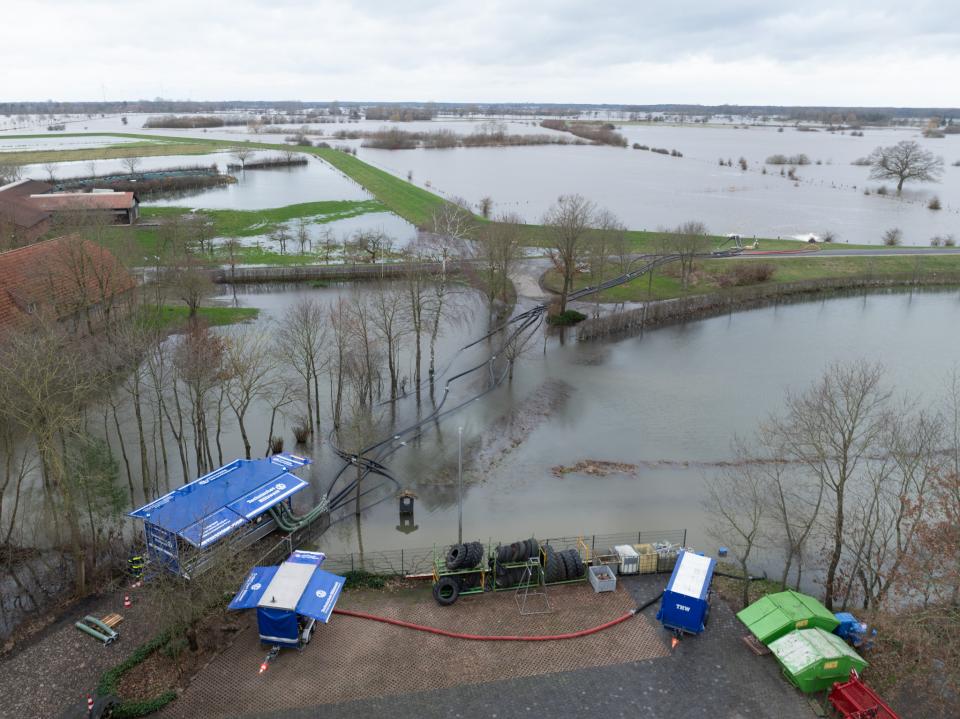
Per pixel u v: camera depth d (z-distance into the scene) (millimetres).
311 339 66438
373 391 72562
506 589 42625
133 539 45781
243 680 35281
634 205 188500
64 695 34031
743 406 70938
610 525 51375
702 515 52656
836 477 56438
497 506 53656
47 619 39000
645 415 68938
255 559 45219
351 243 129000
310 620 37594
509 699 34375
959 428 63500
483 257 101812
